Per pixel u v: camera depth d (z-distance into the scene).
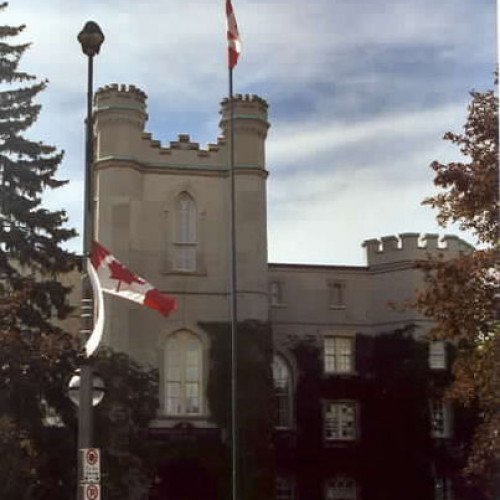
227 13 36.88
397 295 51.69
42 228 38.25
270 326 44.22
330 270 52.31
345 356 51.41
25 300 33.88
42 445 33.34
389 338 51.47
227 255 44.28
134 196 43.78
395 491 49.44
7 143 38.12
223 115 45.75
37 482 32.84
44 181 38.44
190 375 42.78
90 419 20.38
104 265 22.19
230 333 43.31
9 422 30.17
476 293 26.48
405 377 50.53
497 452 24.30
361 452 49.91
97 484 19.33
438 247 52.47
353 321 51.84
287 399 49.97
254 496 41.09
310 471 49.09
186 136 45.06
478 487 48.94
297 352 50.62
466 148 27.30
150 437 41.31
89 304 21.88
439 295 27.28
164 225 44.00
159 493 41.47
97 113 44.28
